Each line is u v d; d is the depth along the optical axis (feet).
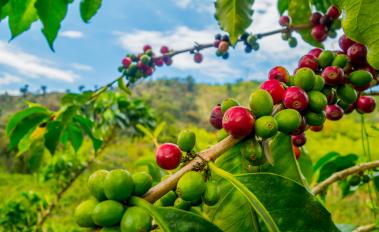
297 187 0.61
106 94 3.35
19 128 1.56
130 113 3.64
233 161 0.75
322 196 1.26
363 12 0.67
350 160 1.32
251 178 0.62
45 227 3.15
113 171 0.53
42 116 1.57
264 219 0.58
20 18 1.12
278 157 0.78
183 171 0.57
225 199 0.75
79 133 1.72
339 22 1.18
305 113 0.68
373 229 1.03
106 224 0.52
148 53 1.63
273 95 0.66
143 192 0.55
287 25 1.37
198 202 0.62
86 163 3.46
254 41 1.39
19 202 2.96
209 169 0.60
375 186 1.23
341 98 0.78
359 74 0.77
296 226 0.59
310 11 1.25
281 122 0.61
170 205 0.62
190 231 0.53
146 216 0.52
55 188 3.54
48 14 1.04
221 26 1.32
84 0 1.13
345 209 6.54
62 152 3.57
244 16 1.30
